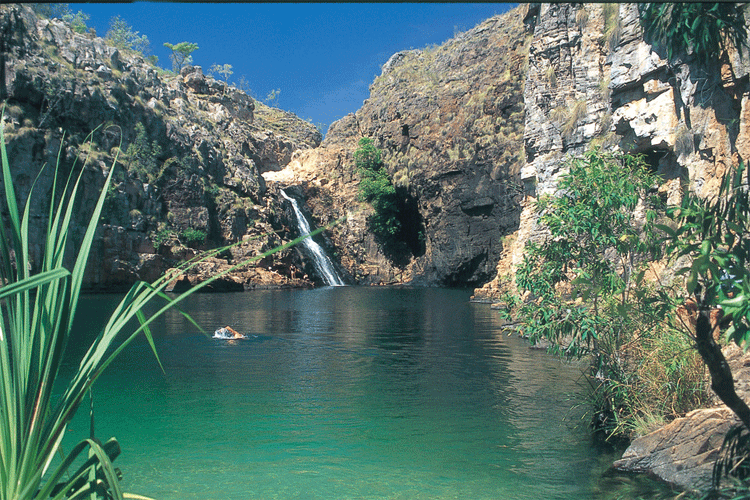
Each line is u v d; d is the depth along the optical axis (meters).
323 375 11.88
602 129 21.39
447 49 69.50
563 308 7.89
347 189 77.81
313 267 66.19
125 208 48.16
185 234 53.81
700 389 6.51
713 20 7.64
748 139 11.00
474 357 14.22
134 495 3.04
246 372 12.23
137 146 51.28
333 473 6.10
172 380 11.32
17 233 2.73
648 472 5.96
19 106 41.31
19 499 2.59
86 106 46.12
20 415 2.64
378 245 71.81
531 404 9.20
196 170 57.41
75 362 13.06
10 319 2.69
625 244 7.82
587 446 7.00
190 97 77.06
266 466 6.30
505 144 53.19
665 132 14.20
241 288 53.62
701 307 4.03
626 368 7.61
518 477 5.92
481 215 57.62
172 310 29.53
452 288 59.12
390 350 15.59
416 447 7.01
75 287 2.87
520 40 53.06
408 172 67.38
